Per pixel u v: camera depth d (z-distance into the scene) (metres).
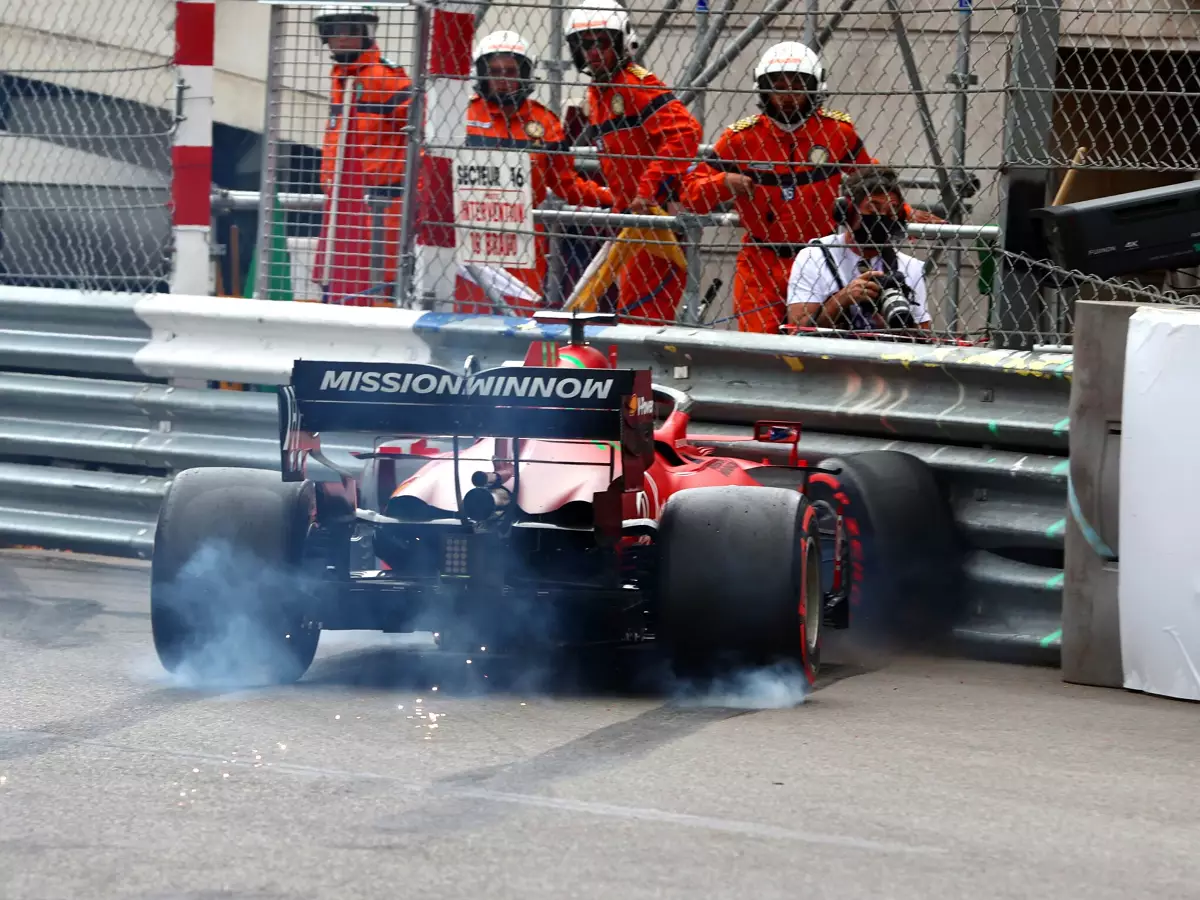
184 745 15.11
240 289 42.38
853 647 22.84
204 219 28.34
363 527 20.77
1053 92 23.47
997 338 23.53
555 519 18.28
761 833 12.38
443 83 26.78
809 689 18.48
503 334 25.92
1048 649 22.55
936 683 20.48
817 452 24.39
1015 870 11.66
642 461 17.80
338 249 28.38
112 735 15.50
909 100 34.09
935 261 28.58
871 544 22.17
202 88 28.14
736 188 26.42
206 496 18.16
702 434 25.33
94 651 20.50
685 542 17.61
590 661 21.00
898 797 13.79
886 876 11.36
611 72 27.89
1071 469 20.77
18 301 28.94
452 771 14.26
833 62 32.38
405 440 21.48
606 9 27.47
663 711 17.50
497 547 17.58
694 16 35.38
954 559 22.83
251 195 31.14
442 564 17.61
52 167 34.47
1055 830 12.88
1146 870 11.81
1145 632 19.95
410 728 16.17
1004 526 22.80
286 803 12.99
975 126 34.50
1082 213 22.91
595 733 16.14
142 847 11.63
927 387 23.62
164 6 34.97
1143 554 19.89
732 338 24.91
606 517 17.45
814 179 27.28
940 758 15.55
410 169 26.91
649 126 27.83
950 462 23.27
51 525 28.38
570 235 26.73
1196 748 16.75
